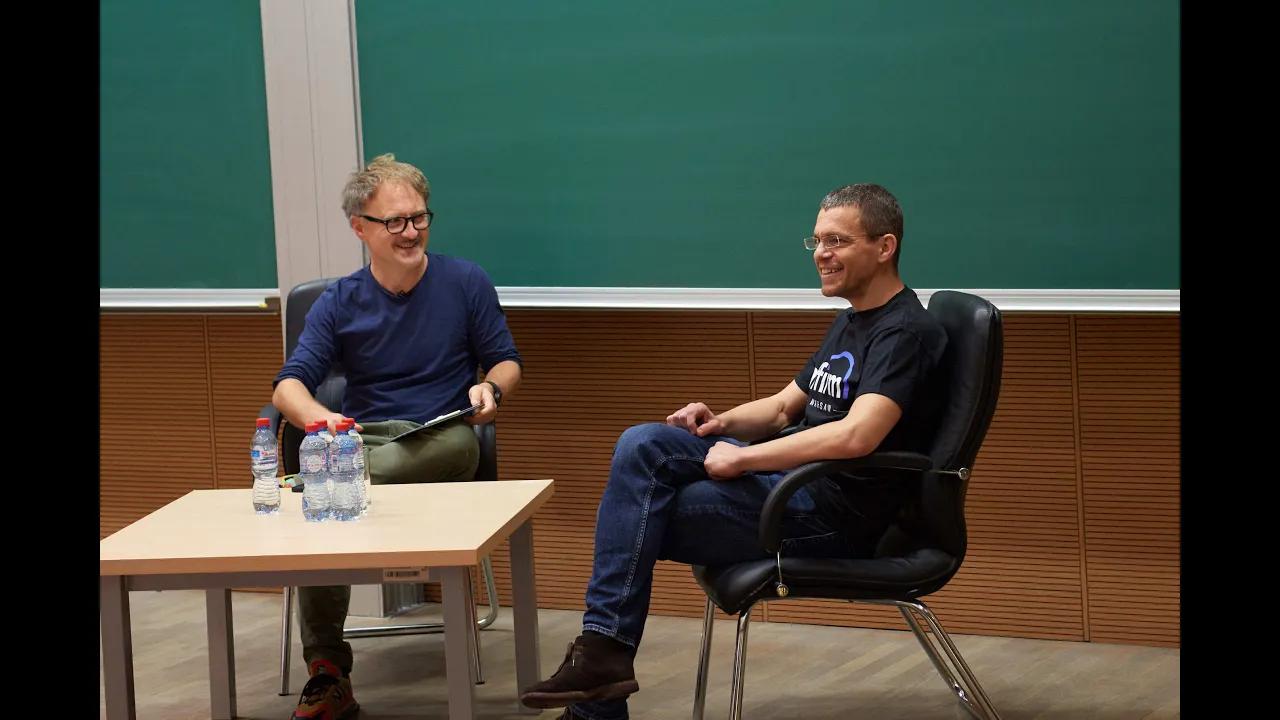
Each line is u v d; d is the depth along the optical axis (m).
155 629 3.91
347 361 3.42
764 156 3.51
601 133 3.64
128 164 4.03
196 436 4.23
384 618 3.96
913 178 3.39
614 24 3.59
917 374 2.64
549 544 3.97
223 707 3.19
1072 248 3.28
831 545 2.72
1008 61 3.28
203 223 4.00
